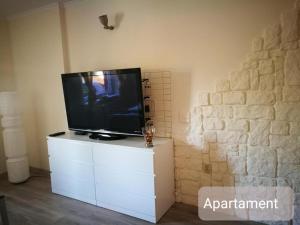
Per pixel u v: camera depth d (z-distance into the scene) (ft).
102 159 8.42
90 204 9.04
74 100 9.80
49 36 11.23
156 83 8.75
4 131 11.10
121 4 9.19
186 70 8.13
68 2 10.55
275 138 6.88
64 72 11.02
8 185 11.12
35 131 12.84
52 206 8.99
